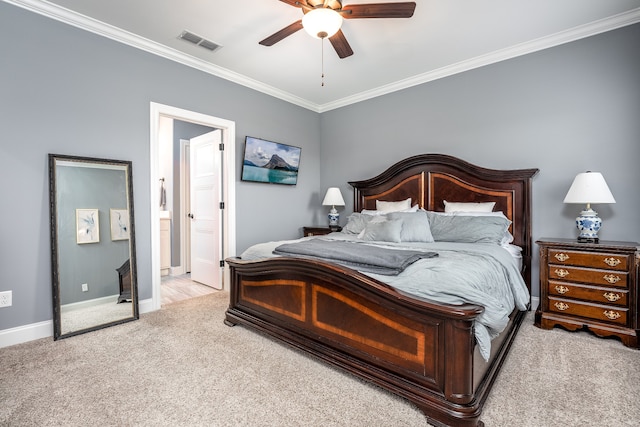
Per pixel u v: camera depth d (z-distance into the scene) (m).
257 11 2.55
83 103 2.66
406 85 3.96
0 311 2.28
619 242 2.58
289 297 2.22
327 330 1.97
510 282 2.22
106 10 2.53
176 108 3.25
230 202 3.81
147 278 3.06
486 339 1.47
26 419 1.48
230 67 3.57
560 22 2.71
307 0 2.02
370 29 2.79
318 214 5.00
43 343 2.33
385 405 1.60
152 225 3.08
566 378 1.84
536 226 3.11
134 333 2.52
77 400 1.63
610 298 2.36
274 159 4.26
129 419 1.49
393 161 4.14
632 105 2.65
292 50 3.18
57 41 2.53
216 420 1.48
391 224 2.98
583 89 2.86
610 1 2.42
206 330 2.59
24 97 2.38
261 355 2.14
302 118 4.72
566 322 2.52
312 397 1.67
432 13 2.56
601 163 2.78
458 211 3.31
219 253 3.92
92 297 2.64
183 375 1.88
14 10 2.34
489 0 2.39
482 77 3.41
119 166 2.86
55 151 2.52
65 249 2.54
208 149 4.09
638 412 1.53
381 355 1.71
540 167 3.08
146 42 2.99
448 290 1.53
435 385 1.49
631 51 2.65
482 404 1.46
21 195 2.37
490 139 3.37
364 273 1.84
